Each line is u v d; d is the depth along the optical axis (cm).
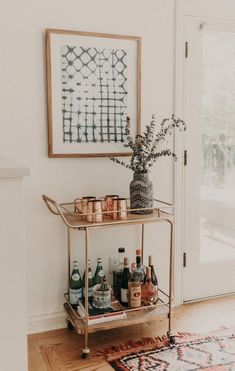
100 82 244
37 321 245
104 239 257
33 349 224
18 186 131
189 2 265
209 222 291
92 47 239
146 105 259
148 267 240
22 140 231
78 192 247
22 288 136
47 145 237
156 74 260
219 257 296
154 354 217
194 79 273
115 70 247
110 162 253
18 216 132
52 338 237
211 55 279
